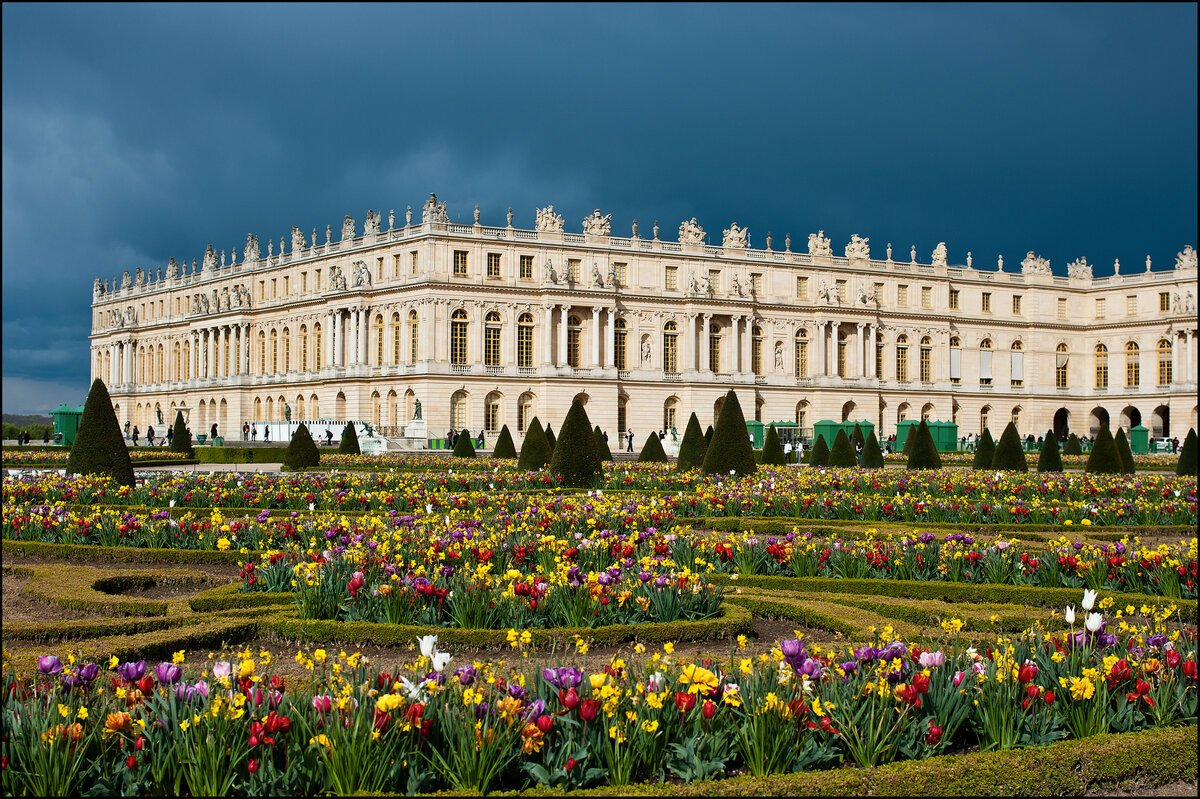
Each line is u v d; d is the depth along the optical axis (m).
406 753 13.34
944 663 15.73
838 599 25.25
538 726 13.35
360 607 22.62
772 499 42.81
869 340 146.00
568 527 32.25
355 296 131.38
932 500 41.81
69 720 13.27
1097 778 14.32
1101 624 16.38
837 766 14.37
